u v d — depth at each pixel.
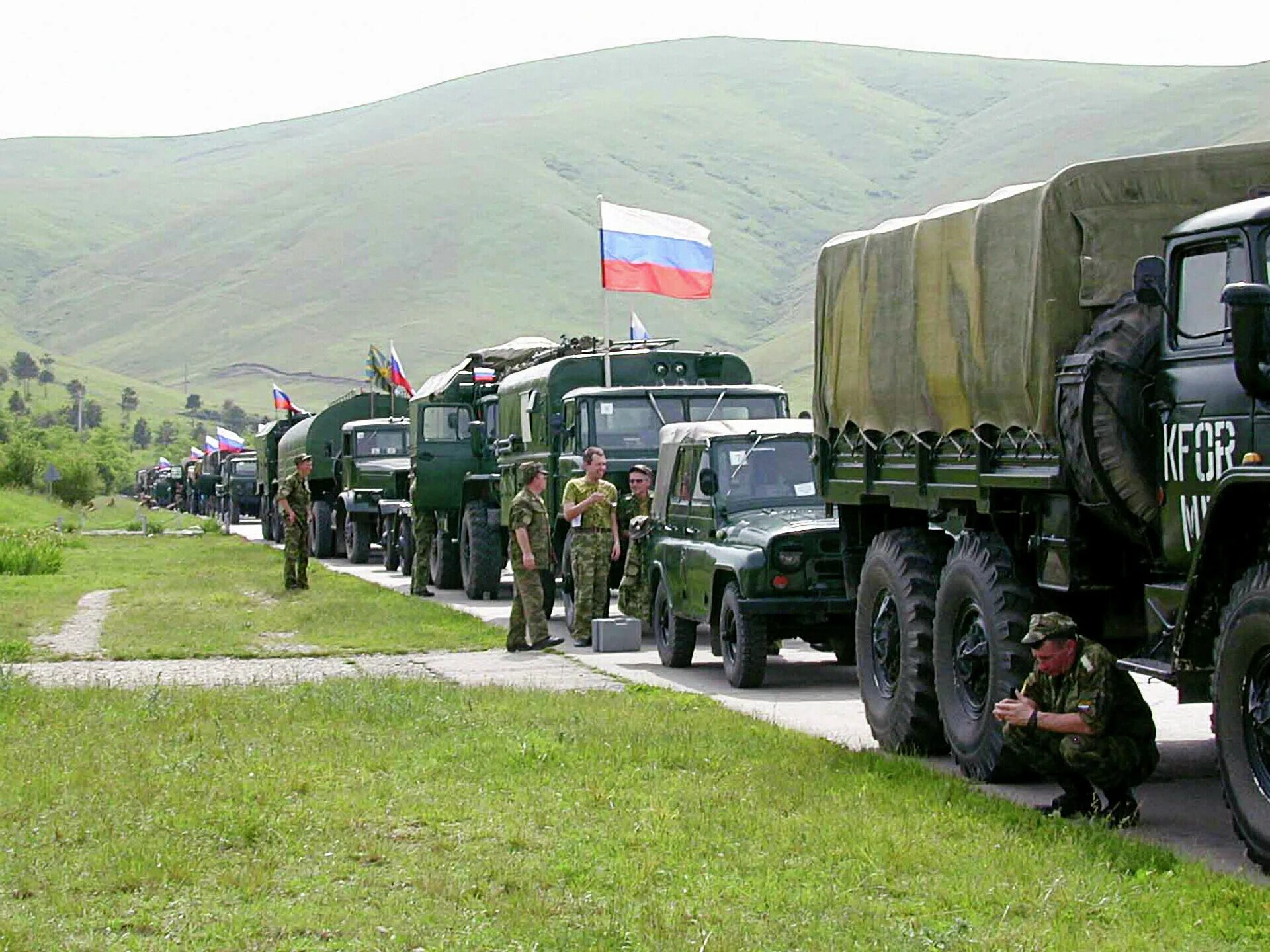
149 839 7.82
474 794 8.95
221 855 7.66
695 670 15.59
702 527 15.35
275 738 10.76
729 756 10.02
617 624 17.25
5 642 18.17
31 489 78.44
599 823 8.25
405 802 8.77
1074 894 6.76
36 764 9.83
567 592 19.39
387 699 12.30
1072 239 8.66
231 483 63.88
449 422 25.33
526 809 8.58
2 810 8.53
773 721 11.60
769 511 14.90
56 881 7.11
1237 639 7.19
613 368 20.38
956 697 9.89
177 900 6.86
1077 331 8.64
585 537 17.75
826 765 9.64
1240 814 7.24
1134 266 8.59
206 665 16.36
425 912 6.64
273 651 17.25
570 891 6.98
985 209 9.38
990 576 9.40
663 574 15.96
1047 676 8.32
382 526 33.44
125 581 28.66
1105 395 8.19
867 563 11.21
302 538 25.88
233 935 6.32
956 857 7.43
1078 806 8.42
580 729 11.00
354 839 7.95
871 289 10.99
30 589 26.75
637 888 7.02
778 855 7.54
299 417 46.72
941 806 8.46
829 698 13.52
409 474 31.64
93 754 10.16
